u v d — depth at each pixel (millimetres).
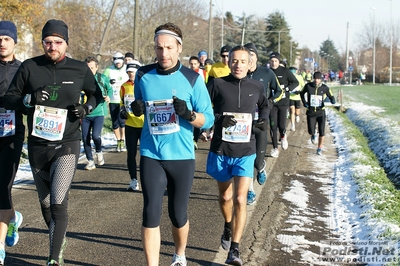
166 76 4410
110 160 11055
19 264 4977
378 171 10047
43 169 4750
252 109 5555
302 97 12492
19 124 4996
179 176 4410
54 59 4609
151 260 4273
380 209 7086
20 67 4672
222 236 5516
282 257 5445
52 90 4633
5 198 4805
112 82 10742
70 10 32500
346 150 13102
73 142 4730
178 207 4445
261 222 6621
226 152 5398
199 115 4395
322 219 6922
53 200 4527
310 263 5297
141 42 35188
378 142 15523
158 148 4379
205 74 12734
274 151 11594
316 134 15523
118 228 6215
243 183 5227
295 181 9250
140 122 7957
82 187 8422
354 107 28562
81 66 4789
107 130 16172
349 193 8328
